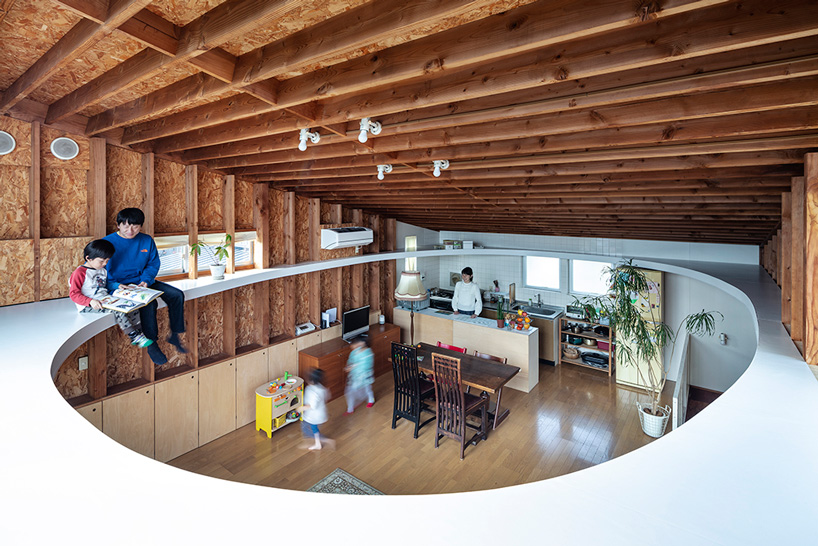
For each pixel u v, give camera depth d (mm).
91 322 2809
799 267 2615
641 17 1391
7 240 3273
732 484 1170
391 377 7023
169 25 1887
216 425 5148
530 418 5555
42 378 1884
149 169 4145
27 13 1923
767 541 955
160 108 2850
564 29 1545
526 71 2002
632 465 1261
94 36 1859
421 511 1039
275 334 6203
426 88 2336
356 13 1703
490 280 8719
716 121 2441
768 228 4402
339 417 5688
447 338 7398
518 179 4113
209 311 5301
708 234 5238
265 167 4680
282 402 5312
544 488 1139
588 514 1034
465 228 7973
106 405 4121
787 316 2939
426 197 5523
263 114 3156
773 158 2709
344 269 7328
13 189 3365
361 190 5367
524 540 944
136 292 2941
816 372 2074
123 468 1228
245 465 4602
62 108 3182
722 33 1547
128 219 3047
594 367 7062
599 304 7109
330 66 2252
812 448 1366
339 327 6879
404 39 1937
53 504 1061
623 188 3750
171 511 1038
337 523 996
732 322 5844
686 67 1905
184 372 4789
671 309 6473
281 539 942
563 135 2971
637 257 6410
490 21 1733
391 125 2977
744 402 1735
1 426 1469
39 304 3350
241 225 5387
